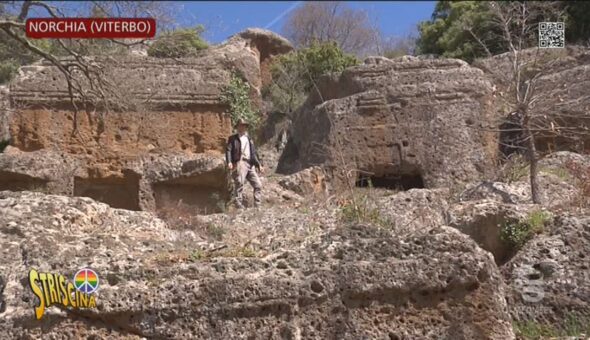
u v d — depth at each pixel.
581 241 7.89
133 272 6.45
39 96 14.50
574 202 9.86
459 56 23.73
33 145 14.34
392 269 6.48
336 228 7.16
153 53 16.70
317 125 15.34
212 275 6.45
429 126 14.53
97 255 6.68
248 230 8.41
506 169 12.60
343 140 14.65
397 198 10.97
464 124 14.52
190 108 15.05
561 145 14.44
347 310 6.40
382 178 14.90
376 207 9.23
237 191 12.20
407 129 14.58
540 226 8.34
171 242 7.15
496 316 6.44
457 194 11.64
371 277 6.46
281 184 13.77
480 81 14.82
